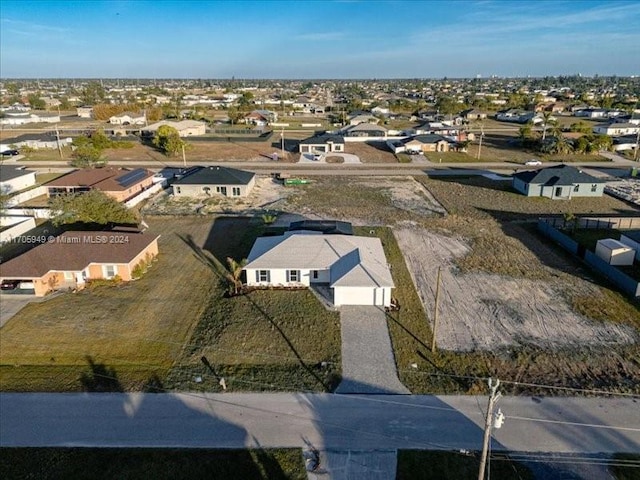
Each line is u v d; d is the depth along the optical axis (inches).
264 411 831.7
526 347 1035.9
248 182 2357.3
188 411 830.5
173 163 3228.3
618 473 703.1
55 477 691.4
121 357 991.6
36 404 845.2
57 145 3796.8
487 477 693.9
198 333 1087.6
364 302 1222.9
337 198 2292.1
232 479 688.4
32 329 1095.0
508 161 3282.5
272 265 1312.7
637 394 879.1
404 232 1790.1
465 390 889.5
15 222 1830.7
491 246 1648.6
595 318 1160.2
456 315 1175.0
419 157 3425.2
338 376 931.3
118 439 763.4
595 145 3474.4
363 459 726.5
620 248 1439.5
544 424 800.9
